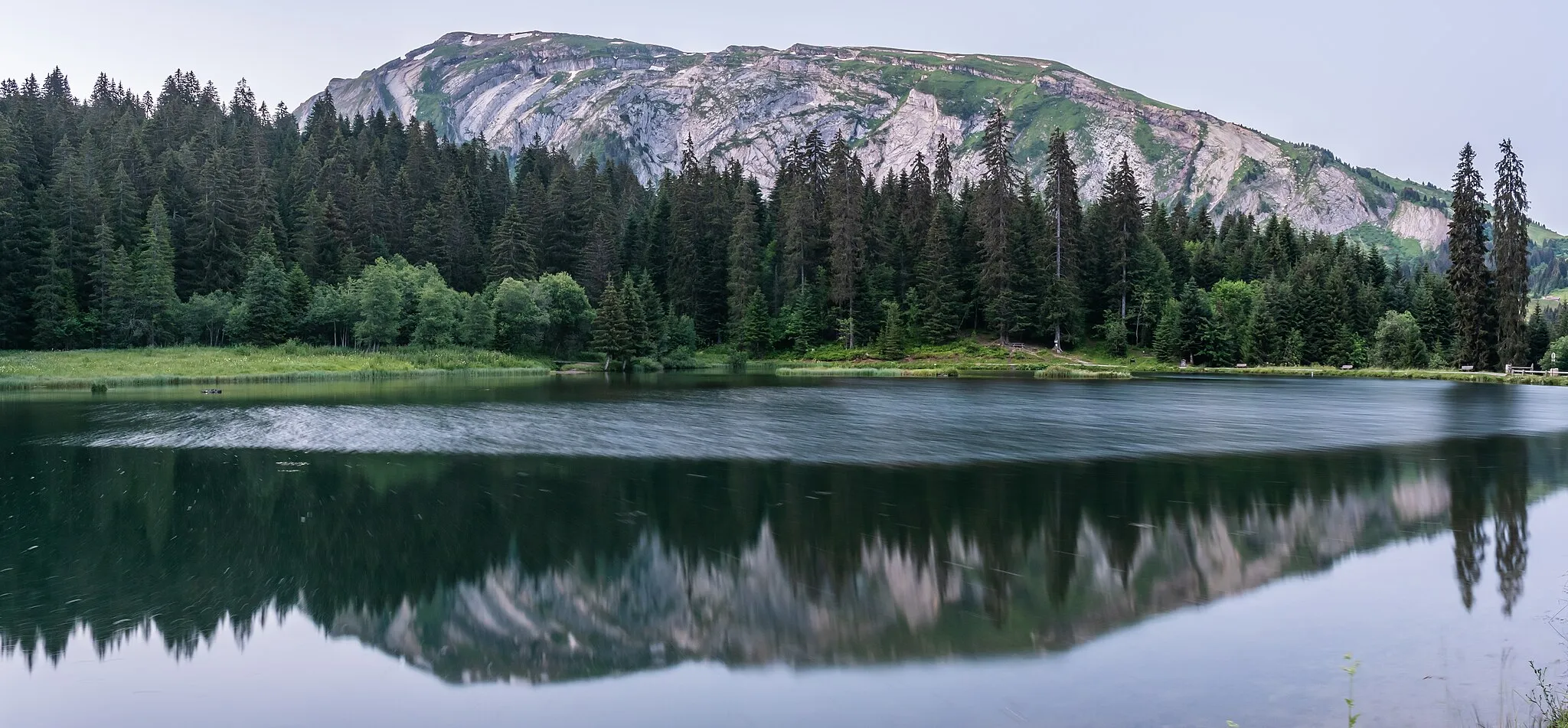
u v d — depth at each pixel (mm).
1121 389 52781
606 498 17031
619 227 121750
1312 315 89812
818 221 100938
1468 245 73625
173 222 96812
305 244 96875
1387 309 100625
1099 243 93438
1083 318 89625
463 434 27359
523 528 14516
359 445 24719
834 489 17875
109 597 11070
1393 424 31141
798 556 12719
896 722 7180
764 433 27703
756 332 92625
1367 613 9961
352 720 7539
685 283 102188
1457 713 7105
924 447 24281
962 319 91438
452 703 7867
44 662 8961
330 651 9273
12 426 29719
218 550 13195
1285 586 11133
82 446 24422
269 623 10117
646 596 10914
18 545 13547
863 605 10492
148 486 18297
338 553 13078
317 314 82688
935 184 116500
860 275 93312
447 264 105688
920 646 9070
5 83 136125
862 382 61656
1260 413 35344
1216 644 8984
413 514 15617
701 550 13133
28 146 94188
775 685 8117
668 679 8344
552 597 10969
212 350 76750
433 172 127188
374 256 104500
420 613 10391
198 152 115500
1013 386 56469
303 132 155000
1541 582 11219
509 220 103062
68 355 70000
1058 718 7180
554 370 85062
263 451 23484
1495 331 73125
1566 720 6555
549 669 8664
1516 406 39844
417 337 84625
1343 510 15820
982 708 7441
